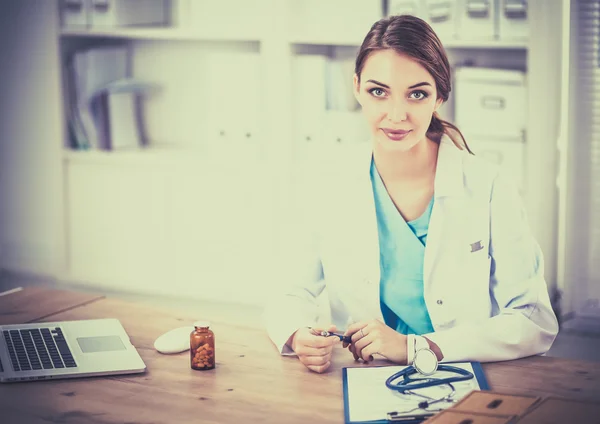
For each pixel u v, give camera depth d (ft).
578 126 11.78
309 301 6.07
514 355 5.35
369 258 6.00
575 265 12.00
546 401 4.44
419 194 5.93
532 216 11.19
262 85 12.10
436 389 4.80
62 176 13.73
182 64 13.79
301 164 12.00
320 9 11.93
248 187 12.44
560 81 11.55
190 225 12.95
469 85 11.25
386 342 5.27
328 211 6.10
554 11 11.16
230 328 6.06
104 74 13.58
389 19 5.65
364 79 5.63
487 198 5.89
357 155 6.09
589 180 11.84
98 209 13.60
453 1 11.25
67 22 13.38
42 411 4.61
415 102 5.54
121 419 4.50
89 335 5.72
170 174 12.95
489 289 6.02
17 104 14.24
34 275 14.58
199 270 13.01
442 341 5.29
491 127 11.22
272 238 12.39
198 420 4.48
